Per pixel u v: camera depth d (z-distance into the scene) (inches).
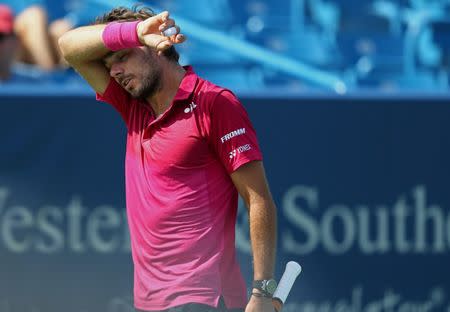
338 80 1111.0
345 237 877.8
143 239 496.4
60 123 848.9
